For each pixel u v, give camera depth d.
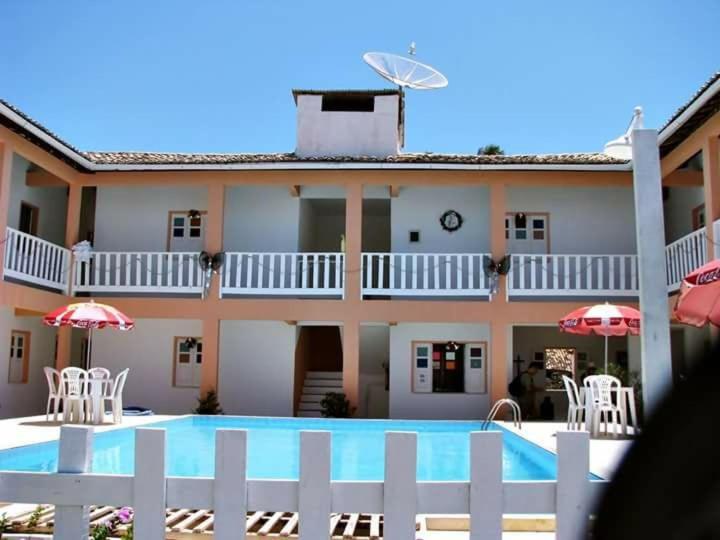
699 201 15.00
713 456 1.66
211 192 15.48
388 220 20.20
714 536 1.62
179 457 10.01
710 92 10.39
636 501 1.82
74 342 17.77
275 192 17.66
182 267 15.54
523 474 9.10
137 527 3.80
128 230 17.77
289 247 17.44
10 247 13.17
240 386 17.20
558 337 17.80
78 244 15.35
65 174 15.16
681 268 13.26
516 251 17.09
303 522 3.73
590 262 14.88
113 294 16.23
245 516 3.77
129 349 17.52
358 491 3.76
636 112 7.43
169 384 17.33
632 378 13.58
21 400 15.52
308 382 18.50
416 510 3.74
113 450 10.48
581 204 17.17
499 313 14.82
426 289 15.03
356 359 14.82
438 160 14.77
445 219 17.33
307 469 3.76
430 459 10.37
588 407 10.98
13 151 13.16
